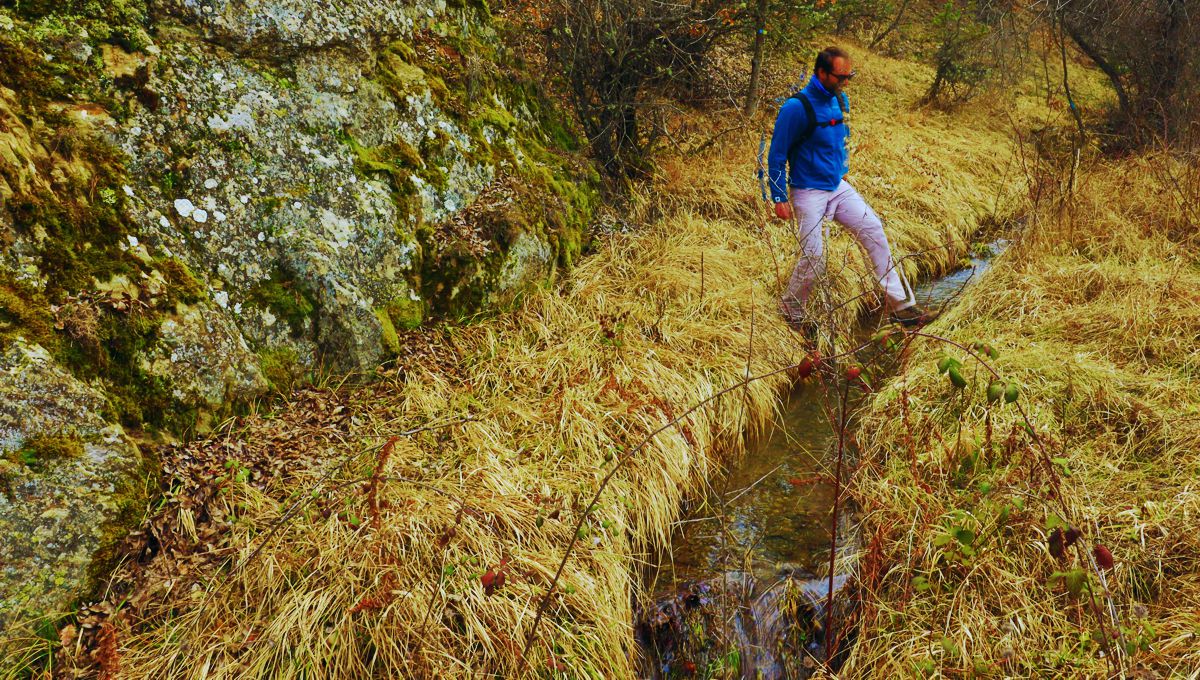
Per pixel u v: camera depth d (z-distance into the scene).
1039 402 3.91
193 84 3.78
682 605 3.35
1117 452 3.53
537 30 6.56
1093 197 6.15
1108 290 4.84
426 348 4.27
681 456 3.95
